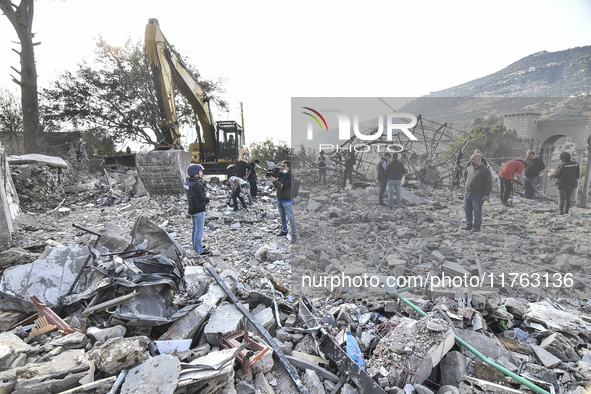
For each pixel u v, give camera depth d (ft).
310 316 10.12
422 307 9.88
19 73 48.55
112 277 10.28
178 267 13.11
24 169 28.71
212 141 46.32
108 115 72.79
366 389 7.73
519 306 9.95
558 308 9.91
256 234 22.02
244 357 8.09
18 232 20.42
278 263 17.12
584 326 9.21
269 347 8.65
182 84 37.11
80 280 11.05
